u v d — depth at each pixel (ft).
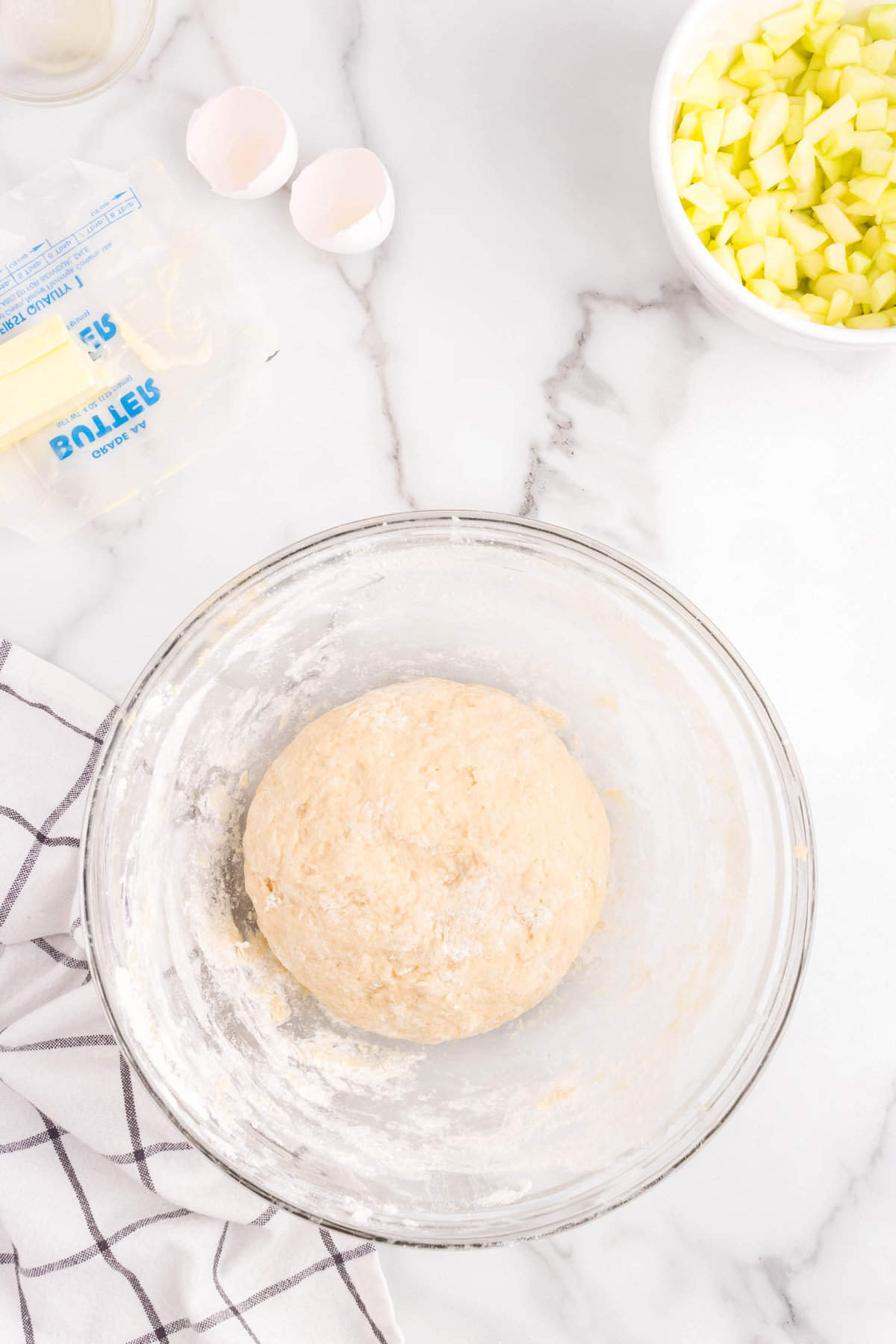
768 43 2.29
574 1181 2.31
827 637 2.43
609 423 2.43
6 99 2.42
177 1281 2.36
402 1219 2.27
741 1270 2.41
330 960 2.23
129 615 2.43
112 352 2.44
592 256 2.43
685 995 2.37
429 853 2.22
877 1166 2.41
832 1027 2.42
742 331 2.42
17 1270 2.37
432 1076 2.37
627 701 2.42
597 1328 2.41
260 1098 2.33
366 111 2.42
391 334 2.43
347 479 2.43
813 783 2.43
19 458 2.43
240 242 2.43
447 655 2.45
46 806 2.40
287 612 2.34
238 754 2.40
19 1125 2.38
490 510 2.43
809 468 2.43
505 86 2.41
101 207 2.44
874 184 2.28
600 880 2.28
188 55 2.42
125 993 2.29
